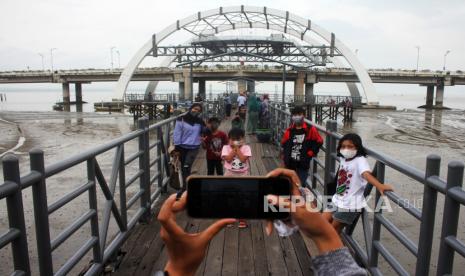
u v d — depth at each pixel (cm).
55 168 290
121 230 452
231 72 7606
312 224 109
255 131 1514
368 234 376
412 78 7981
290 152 575
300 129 577
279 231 113
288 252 447
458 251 226
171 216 98
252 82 5175
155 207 620
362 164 372
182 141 661
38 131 3297
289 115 1005
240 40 5553
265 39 5556
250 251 450
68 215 851
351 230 438
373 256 368
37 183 272
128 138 461
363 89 6438
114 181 421
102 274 395
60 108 7775
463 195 221
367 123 4375
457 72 8031
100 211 865
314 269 113
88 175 361
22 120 4475
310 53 6028
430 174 263
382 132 3406
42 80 9200
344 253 110
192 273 101
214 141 630
